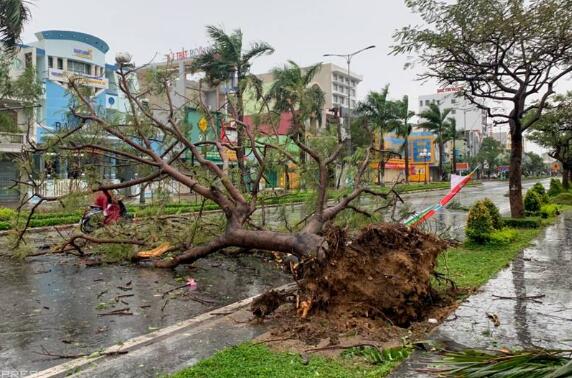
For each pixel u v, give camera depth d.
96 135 10.18
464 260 9.59
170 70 11.19
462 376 2.66
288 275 9.07
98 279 8.74
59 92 29.62
